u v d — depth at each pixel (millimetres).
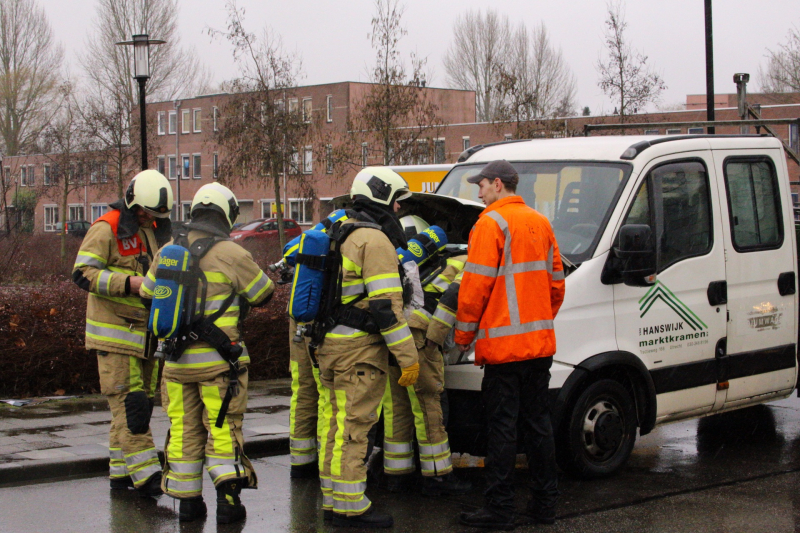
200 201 5250
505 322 5055
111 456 5883
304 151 26375
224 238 5246
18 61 52719
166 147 67750
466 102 61344
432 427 5770
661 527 5203
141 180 5602
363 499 5148
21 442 6672
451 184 7328
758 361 7156
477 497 5836
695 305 6625
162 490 5312
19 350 8398
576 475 6059
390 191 5246
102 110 31422
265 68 25438
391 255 5027
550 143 7070
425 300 5688
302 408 6230
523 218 5133
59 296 9141
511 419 5125
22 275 16422
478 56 61312
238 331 5289
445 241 5727
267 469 6559
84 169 31781
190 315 5074
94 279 5496
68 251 24406
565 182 6562
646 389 6312
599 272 6008
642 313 6238
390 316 4938
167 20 44938
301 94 61000
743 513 5492
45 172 34438
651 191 6391
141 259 5812
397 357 4980
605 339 6012
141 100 13594
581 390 5949
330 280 5098
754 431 8016
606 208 6223
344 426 5105
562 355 5789
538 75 57938
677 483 6191
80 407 7988
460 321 5125
